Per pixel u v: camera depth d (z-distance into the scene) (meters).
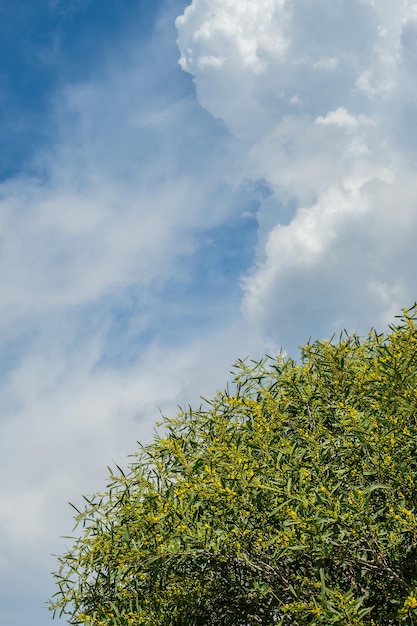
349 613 3.72
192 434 5.49
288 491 4.11
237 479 4.28
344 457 4.72
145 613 4.77
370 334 5.61
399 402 4.23
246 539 4.29
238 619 4.96
